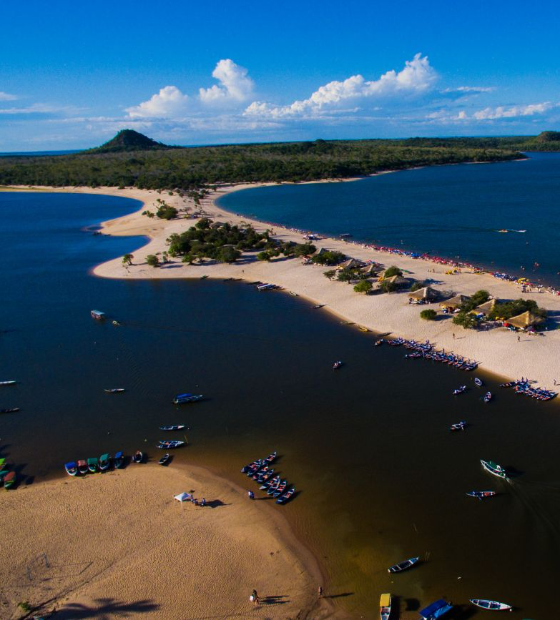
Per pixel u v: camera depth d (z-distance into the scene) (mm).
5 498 56062
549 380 73312
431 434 63875
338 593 43000
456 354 84375
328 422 68000
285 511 52562
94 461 61125
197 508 53406
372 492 54625
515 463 57625
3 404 77062
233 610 41656
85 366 89312
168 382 81812
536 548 46406
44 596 43375
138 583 44375
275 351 91312
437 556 46219
